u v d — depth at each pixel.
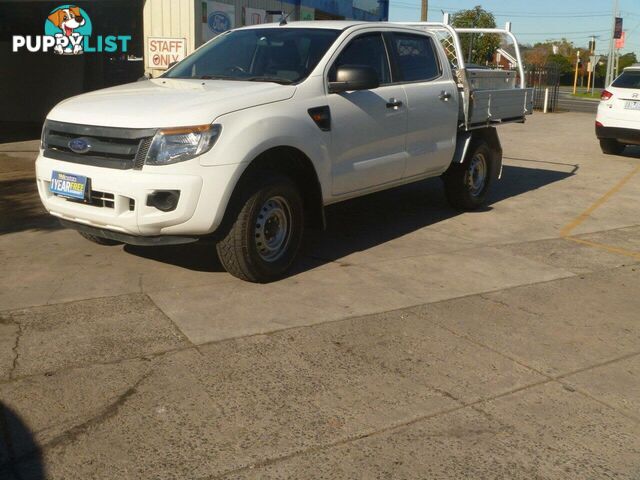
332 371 4.15
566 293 5.73
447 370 4.25
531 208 8.92
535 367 4.35
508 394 3.99
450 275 6.03
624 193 10.11
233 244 5.27
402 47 7.07
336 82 5.92
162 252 6.30
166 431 3.46
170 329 4.62
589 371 4.34
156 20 12.63
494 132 8.68
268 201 5.43
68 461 3.20
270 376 4.05
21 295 5.14
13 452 3.25
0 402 3.66
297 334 4.63
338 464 3.26
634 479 3.25
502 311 5.25
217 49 6.67
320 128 5.75
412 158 7.02
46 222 7.29
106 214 5.05
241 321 4.80
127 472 3.14
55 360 4.13
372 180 6.54
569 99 45.06
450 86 7.56
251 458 3.28
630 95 13.31
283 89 5.58
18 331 4.50
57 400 3.70
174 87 5.71
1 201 8.23
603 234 7.75
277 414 3.66
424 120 7.10
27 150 12.30
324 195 5.93
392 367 4.25
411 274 6.00
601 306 5.47
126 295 5.20
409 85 6.96
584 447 3.50
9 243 6.49
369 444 3.43
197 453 3.29
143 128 4.91
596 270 6.40
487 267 6.31
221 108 5.06
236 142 5.04
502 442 3.50
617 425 3.72
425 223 7.91
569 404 3.92
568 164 12.77
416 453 3.38
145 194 4.89
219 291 5.36
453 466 3.29
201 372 4.06
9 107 17.30
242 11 13.78
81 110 5.29
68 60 16.39
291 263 5.75
